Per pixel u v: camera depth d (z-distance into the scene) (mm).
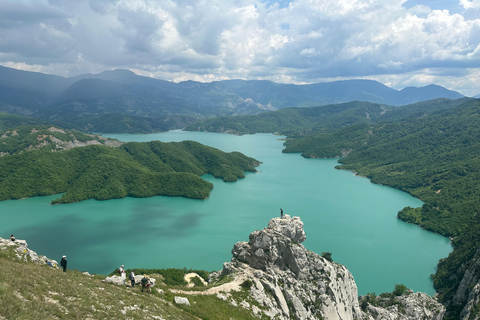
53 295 46969
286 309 93750
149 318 53438
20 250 69438
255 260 112125
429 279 180750
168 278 130250
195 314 68125
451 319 139375
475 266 148875
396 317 127625
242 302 85625
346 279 120938
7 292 40531
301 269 109688
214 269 181375
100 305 50312
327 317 100562
